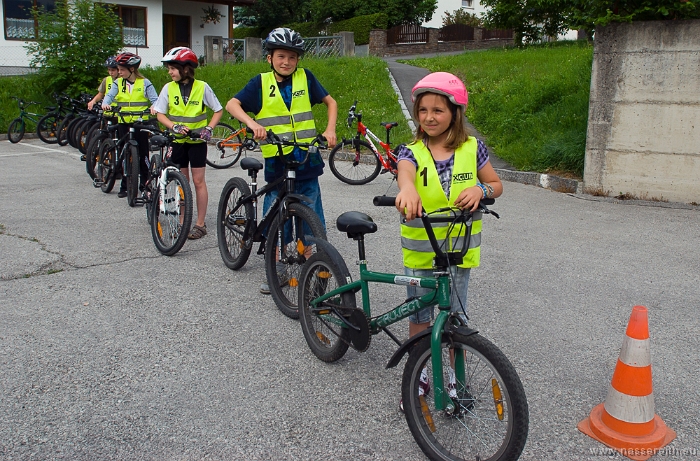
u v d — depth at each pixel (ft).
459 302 9.89
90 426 10.07
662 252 19.48
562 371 12.02
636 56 25.77
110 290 16.07
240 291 16.24
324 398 11.06
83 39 57.67
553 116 33.96
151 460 9.24
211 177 33.94
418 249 9.90
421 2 111.96
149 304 15.20
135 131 25.82
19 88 58.65
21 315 14.37
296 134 15.47
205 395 11.08
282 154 14.51
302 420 10.35
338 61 59.57
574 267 18.03
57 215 24.02
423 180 9.57
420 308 9.79
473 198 9.00
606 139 27.09
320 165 15.87
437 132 9.50
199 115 20.47
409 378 9.36
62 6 59.26
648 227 22.43
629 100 26.30
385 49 93.45
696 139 25.40
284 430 10.05
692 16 24.77
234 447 9.59
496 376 8.52
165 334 13.53
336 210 25.16
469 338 8.76
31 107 56.59
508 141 34.94
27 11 73.72
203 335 13.53
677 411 10.68
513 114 37.01
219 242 18.34
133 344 13.02
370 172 31.19
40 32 61.26
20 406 10.59
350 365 12.31
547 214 24.35
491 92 42.83
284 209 14.44
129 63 26.05
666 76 25.38
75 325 13.89
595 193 27.81
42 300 15.30
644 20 25.54
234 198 17.51
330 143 14.97
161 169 20.81
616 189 27.37
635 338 9.64
